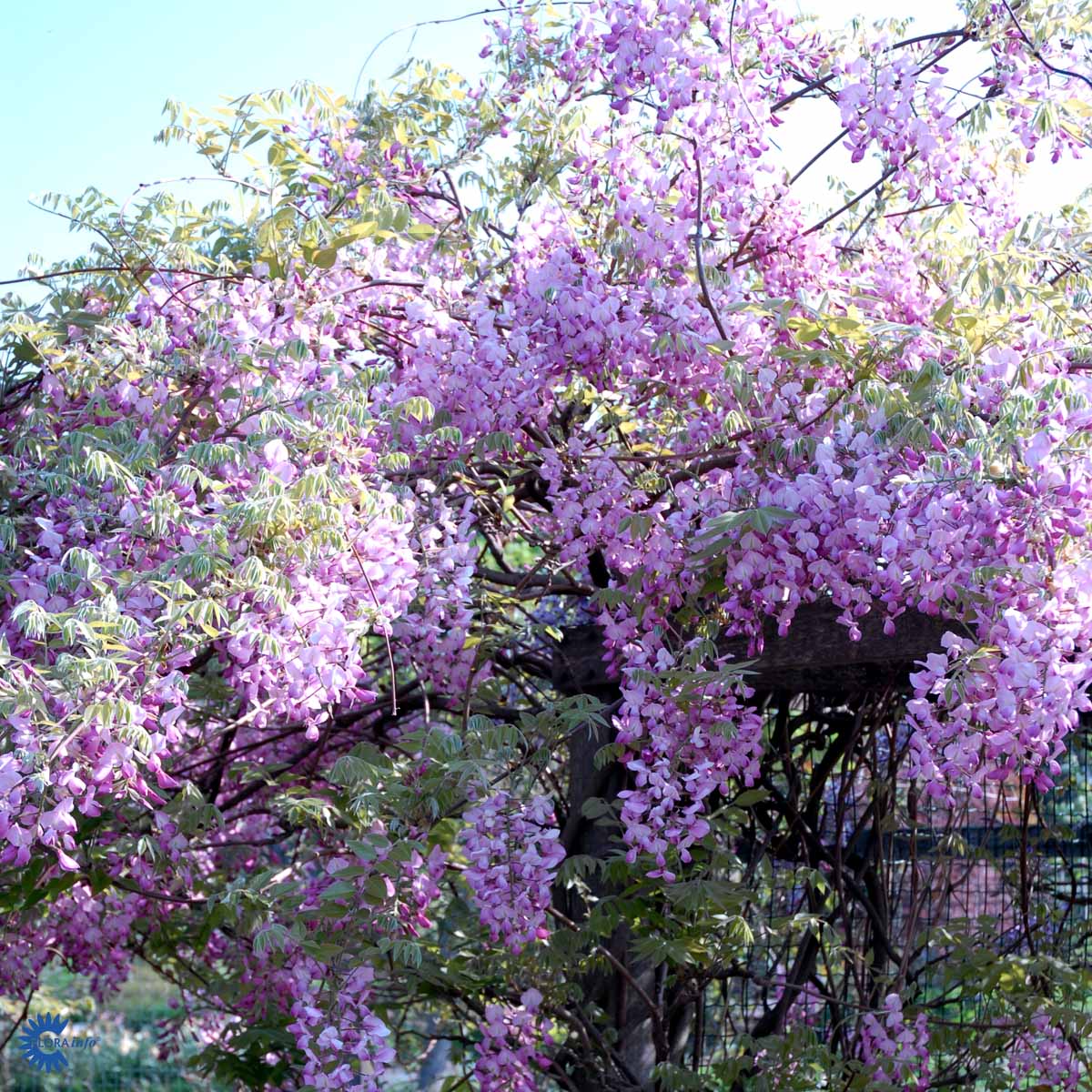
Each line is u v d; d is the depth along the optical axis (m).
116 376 3.10
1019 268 2.93
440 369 3.27
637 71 3.30
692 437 3.39
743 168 3.19
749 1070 3.88
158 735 2.40
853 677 3.54
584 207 3.73
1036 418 2.46
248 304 3.22
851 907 4.14
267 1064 4.36
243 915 3.33
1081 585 2.33
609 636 3.29
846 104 3.17
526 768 3.22
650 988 3.84
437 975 3.64
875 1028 3.74
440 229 3.82
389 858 2.93
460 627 3.46
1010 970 3.84
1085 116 3.43
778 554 2.86
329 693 2.73
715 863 3.40
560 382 3.36
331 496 2.66
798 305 2.96
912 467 2.67
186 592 2.43
